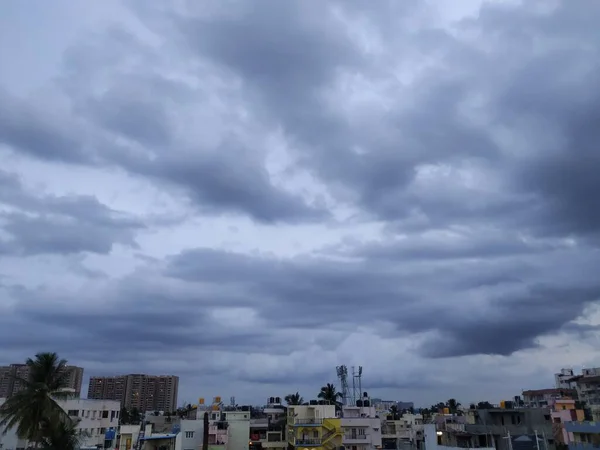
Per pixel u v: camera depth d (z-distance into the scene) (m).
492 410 77.25
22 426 57.56
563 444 66.69
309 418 88.19
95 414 93.69
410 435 98.12
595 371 107.19
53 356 61.31
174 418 113.94
